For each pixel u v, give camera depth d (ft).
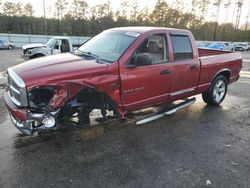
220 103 21.56
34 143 13.35
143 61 13.33
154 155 12.57
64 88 11.60
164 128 15.96
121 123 16.38
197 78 17.99
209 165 11.84
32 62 13.07
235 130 16.07
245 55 105.70
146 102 15.01
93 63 12.98
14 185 10.02
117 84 13.26
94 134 14.67
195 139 14.55
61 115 12.10
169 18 203.92
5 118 16.66
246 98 23.73
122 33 15.39
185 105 18.17
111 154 12.54
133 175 10.89
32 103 11.24
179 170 11.35
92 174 10.88
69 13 187.01
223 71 20.38
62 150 12.76
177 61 16.16
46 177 10.59
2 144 13.15
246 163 12.14
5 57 64.44
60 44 42.83
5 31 163.32
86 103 12.60
